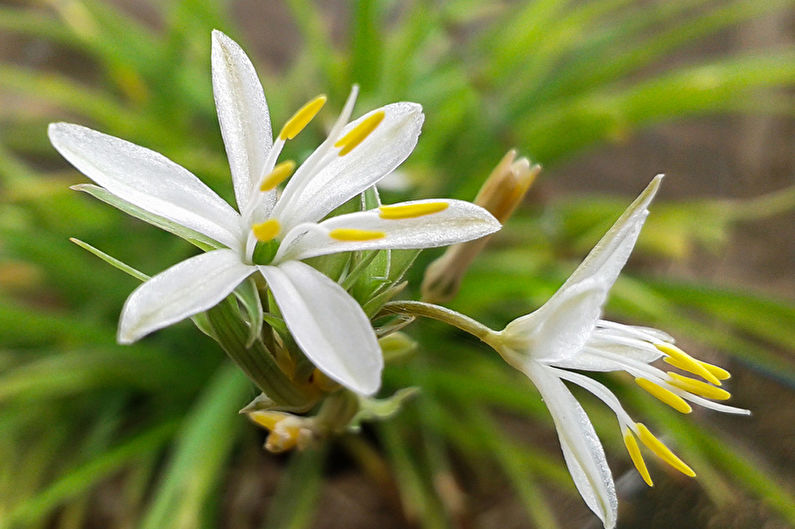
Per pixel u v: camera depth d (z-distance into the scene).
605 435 0.16
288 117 0.21
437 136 0.20
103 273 0.18
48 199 0.20
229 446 0.16
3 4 0.30
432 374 0.16
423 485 0.17
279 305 0.09
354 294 0.09
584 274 0.09
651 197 0.09
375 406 0.10
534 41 0.21
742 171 0.25
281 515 0.16
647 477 0.09
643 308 0.16
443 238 0.09
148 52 0.21
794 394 0.16
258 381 0.09
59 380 0.16
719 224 0.20
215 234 0.09
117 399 0.18
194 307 0.09
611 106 0.18
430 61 0.23
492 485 0.18
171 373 0.17
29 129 0.24
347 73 0.20
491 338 0.09
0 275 0.21
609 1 0.21
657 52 0.20
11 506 0.16
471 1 0.23
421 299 0.11
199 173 0.17
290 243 0.09
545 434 0.19
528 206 0.20
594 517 0.15
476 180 0.18
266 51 0.29
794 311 0.15
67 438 0.18
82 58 0.29
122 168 0.09
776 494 0.14
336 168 0.09
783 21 0.27
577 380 0.09
